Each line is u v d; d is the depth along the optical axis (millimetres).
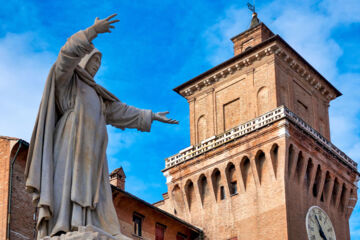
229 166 60219
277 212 55625
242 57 62500
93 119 7941
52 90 7762
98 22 7535
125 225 51875
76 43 7492
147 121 8547
